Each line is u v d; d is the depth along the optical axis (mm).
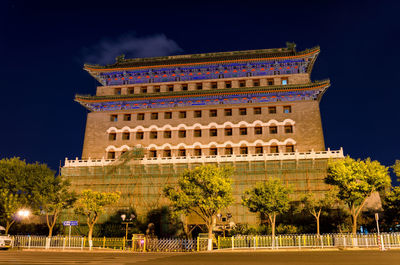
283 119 64750
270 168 56906
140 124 68688
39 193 45406
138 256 26734
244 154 60938
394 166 43406
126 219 55781
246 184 56625
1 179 45906
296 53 69750
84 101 69875
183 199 39781
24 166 48469
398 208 42531
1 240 36312
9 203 44031
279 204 41438
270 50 76250
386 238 32656
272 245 33781
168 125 67625
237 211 55125
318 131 62938
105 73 75250
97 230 54844
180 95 67312
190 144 65750
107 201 44750
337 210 51188
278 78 70438
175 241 37844
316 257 22922
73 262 20453
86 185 60938
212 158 58844
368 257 22188
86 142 68875
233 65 71750
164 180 59156
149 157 66188
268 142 63594
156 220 56469
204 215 41594
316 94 65875
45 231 55719
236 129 65562
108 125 69500
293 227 48188
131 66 74375
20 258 23391
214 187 39719
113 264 19125
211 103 68125
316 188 54562
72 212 57562
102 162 62062
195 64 71438
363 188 39969
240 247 34812
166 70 73500
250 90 65188
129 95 68562
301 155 56438
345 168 41500
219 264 18703
